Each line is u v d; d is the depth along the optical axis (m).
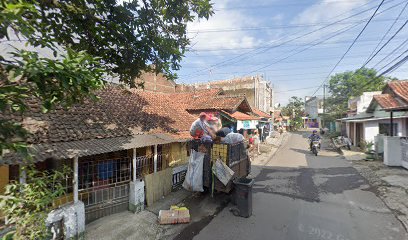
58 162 5.45
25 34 2.26
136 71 5.55
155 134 7.78
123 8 4.62
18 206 2.81
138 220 5.95
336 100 36.25
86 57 2.54
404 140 10.95
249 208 6.16
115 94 9.85
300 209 6.57
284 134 36.28
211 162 7.25
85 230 5.36
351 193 7.80
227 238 5.08
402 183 8.37
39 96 2.53
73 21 4.31
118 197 6.34
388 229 5.28
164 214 5.88
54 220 4.55
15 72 2.06
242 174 8.41
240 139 8.08
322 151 18.28
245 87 25.36
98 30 4.64
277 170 11.63
